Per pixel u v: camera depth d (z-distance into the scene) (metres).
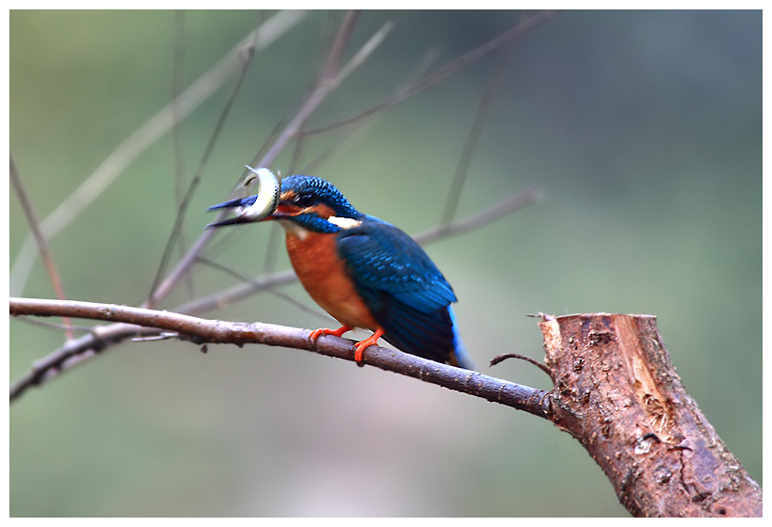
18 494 11.55
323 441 14.31
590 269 14.66
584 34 15.95
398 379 15.12
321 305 5.96
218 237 12.27
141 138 8.63
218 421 13.97
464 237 14.41
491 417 14.17
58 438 12.11
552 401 4.36
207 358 14.27
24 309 4.83
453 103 15.57
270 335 5.12
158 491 12.75
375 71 15.20
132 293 12.73
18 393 6.61
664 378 4.24
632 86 15.95
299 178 5.75
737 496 3.94
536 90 15.94
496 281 14.27
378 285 5.73
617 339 4.30
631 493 4.09
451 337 5.91
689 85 15.80
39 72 13.29
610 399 4.21
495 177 15.26
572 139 15.68
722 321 13.74
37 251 7.71
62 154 13.14
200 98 8.28
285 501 13.45
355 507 13.41
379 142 14.90
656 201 15.30
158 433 13.21
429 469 14.02
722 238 14.73
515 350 13.57
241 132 13.86
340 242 5.75
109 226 12.89
